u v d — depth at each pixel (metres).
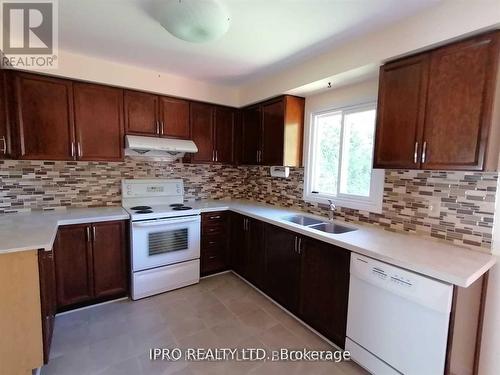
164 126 3.03
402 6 1.58
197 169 3.64
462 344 1.58
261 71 2.79
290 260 2.45
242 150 3.58
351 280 1.88
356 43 2.02
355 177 2.55
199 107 3.27
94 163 2.92
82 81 2.54
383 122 1.90
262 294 2.86
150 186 3.24
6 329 1.63
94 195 2.96
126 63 2.63
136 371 1.79
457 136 1.54
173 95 3.01
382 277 1.66
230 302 2.70
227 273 3.40
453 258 1.59
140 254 2.69
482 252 1.70
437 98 1.61
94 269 2.55
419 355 1.52
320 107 2.80
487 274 1.63
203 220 3.15
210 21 1.60
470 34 1.45
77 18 1.80
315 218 2.75
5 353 1.64
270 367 1.86
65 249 2.40
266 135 3.12
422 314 1.49
